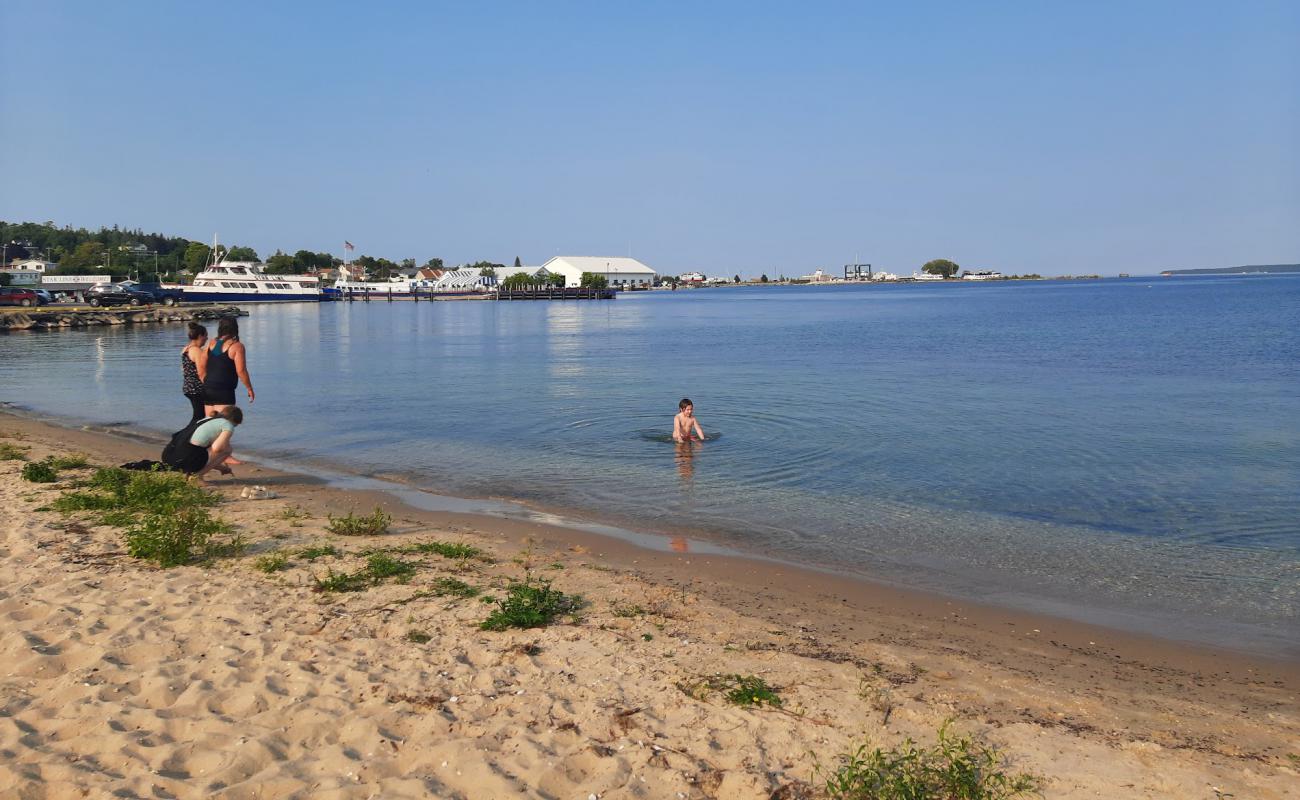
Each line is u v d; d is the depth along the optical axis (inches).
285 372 1240.2
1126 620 306.0
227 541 373.7
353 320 3097.9
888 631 291.1
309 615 283.3
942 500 482.6
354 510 456.1
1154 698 239.8
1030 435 689.0
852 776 178.2
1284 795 184.2
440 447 644.1
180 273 5984.3
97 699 215.0
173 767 185.0
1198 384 1026.1
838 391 975.0
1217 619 307.7
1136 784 188.2
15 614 274.1
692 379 1117.7
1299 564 372.5
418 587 315.9
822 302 5093.5
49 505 422.9
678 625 288.7
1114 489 508.7
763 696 227.1
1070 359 1365.7
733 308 4281.5
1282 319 2409.0
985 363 1316.4
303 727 205.2
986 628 296.4
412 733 203.8
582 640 269.1
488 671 240.4
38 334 2126.0
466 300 5925.2
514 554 375.2
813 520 440.8
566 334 2245.3
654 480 533.0
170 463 507.5
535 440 673.0
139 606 285.3
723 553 384.5
